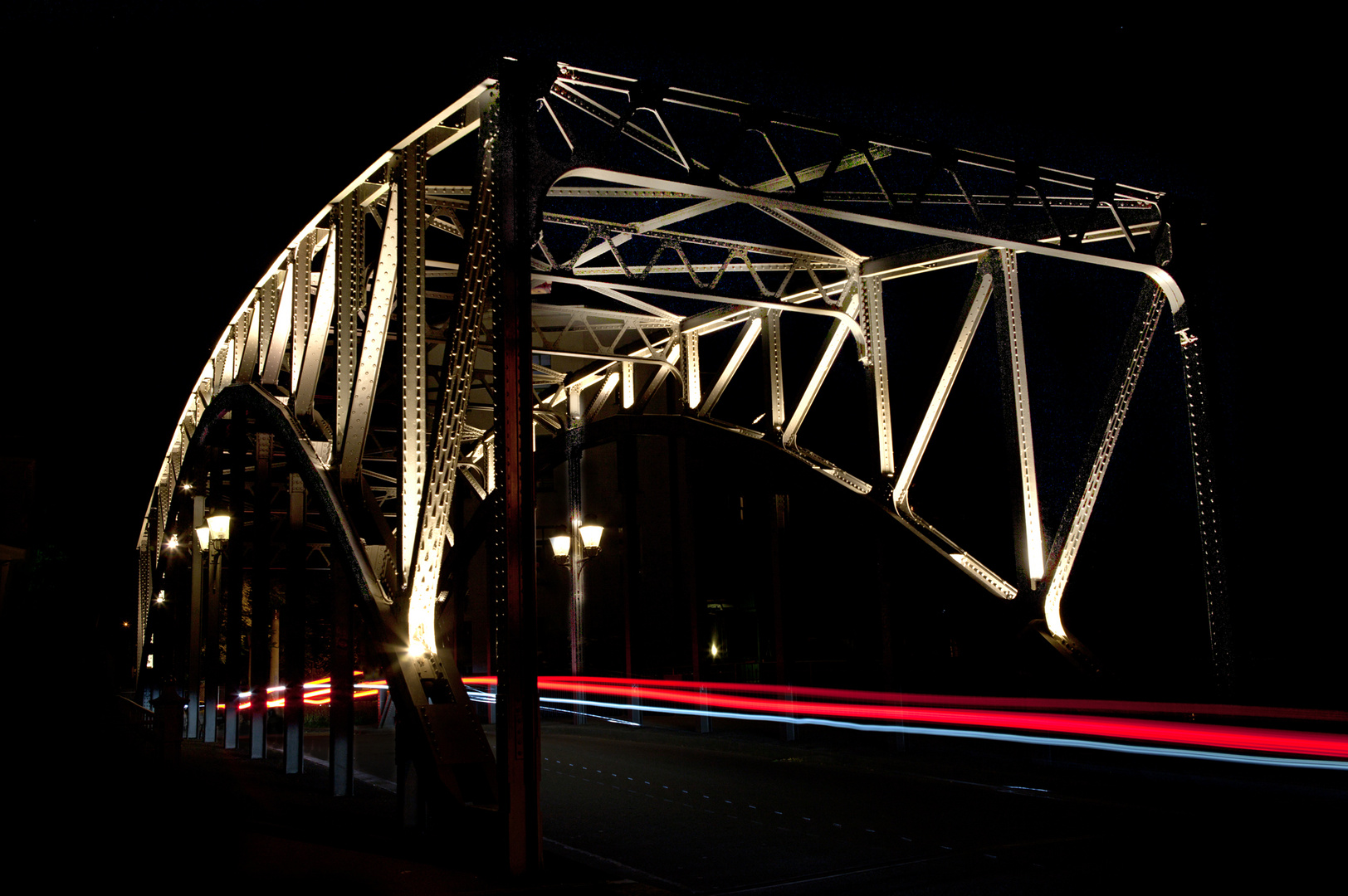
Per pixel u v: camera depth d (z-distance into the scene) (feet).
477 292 26.45
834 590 78.48
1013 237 31.99
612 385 62.95
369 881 22.26
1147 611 53.52
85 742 53.52
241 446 47.93
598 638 92.43
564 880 22.15
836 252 43.73
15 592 76.02
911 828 27.91
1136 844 24.53
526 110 24.97
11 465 76.02
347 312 33.71
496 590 23.35
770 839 27.32
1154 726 34.81
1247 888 19.94
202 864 24.52
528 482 23.61
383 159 30.42
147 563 84.89
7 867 24.66
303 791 37.91
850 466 72.23
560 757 50.14
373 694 88.74
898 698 47.09
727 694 75.00
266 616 46.01
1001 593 38.45
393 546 31.76
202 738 63.67
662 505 91.15
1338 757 29.94
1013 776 36.09
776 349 48.96
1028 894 20.13
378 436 78.48
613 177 26.48
